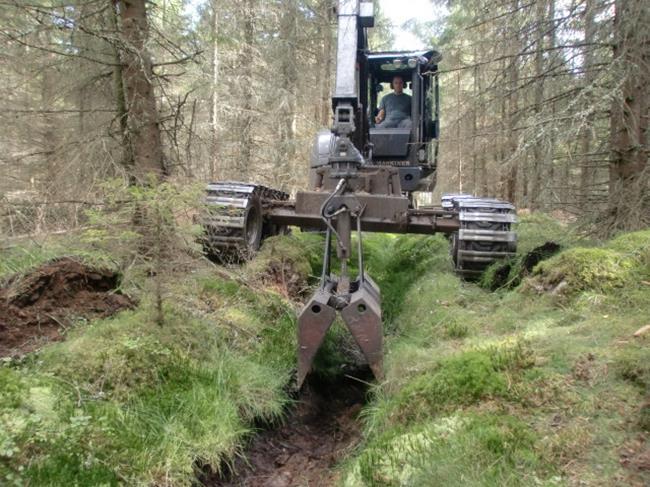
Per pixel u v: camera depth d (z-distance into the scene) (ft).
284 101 47.11
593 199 23.39
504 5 23.59
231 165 41.88
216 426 9.98
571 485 7.00
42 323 11.35
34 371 9.48
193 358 11.43
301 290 18.53
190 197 11.43
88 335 10.89
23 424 7.74
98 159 18.57
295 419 12.55
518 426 8.32
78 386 9.35
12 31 17.97
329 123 54.65
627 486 6.78
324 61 54.34
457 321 14.34
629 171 20.04
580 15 20.26
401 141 26.53
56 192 18.60
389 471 8.53
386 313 19.58
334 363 15.60
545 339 11.13
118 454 8.23
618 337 10.61
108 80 20.33
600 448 7.58
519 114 22.43
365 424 11.65
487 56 28.19
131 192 10.78
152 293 13.16
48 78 22.06
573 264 14.29
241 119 45.19
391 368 12.28
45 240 15.26
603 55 21.01
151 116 18.19
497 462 7.64
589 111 17.56
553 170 26.53
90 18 19.01
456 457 7.88
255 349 13.34
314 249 25.13
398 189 18.33
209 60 40.78
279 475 10.56
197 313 13.39
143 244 12.44
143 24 17.89
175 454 8.86
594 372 9.30
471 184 69.10
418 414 9.66
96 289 12.91
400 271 25.40
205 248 18.07
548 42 22.25
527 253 17.88
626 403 8.37
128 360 10.23
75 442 7.92
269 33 48.19
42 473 7.32
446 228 19.26
